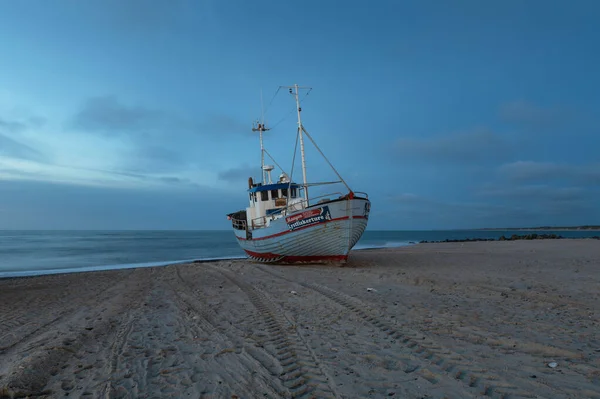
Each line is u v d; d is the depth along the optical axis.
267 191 19.48
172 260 29.58
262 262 19.00
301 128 17.12
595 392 3.46
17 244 59.53
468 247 29.73
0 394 3.80
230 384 4.03
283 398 3.64
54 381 4.24
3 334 6.65
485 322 6.17
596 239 35.06
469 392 3.58
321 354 4.88
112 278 15.72
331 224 15.55
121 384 4.11
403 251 27.61
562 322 6.09
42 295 11.42
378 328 6.00
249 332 6.09
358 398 3.56
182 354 5.10
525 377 3.88
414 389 3.71
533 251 22.38
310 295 9.18
